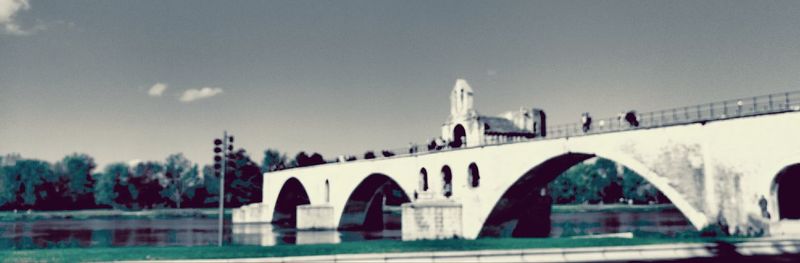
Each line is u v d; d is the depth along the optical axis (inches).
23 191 6190.9
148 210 6279.5
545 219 2539.4
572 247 1350.9
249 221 4323.3
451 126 2891.2
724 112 1578.5
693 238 1459.2
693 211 1621.6
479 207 2335.1
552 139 2042.3
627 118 1871.3
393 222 4143.7
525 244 1441.9
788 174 1526.8
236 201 6284.5
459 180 2452.0
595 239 1510.8
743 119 1523.1
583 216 4881.9
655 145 1732.3
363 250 1343.5
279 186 4158.5
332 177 3481.8
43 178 6294.3
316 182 3666.3
